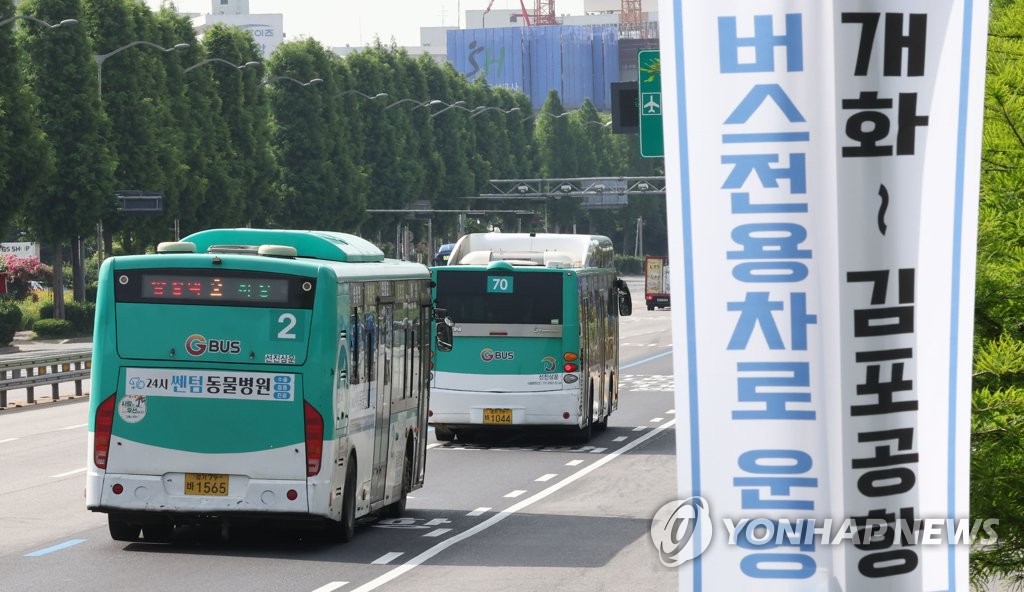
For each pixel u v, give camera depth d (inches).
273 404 1314.0
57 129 6067.9
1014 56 685.3
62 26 6092.5
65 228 6067.9
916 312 443.2
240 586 1187.3
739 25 439.2
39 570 1258.0
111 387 1326.3
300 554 1352.1
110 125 6230.3
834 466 445.4
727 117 441.4
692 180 444.8
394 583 1210.0
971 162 438.6
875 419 445.4
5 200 5447.8
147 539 1429.6
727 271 445.1
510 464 2155.5
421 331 1670.8
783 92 438.0
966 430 445.1
